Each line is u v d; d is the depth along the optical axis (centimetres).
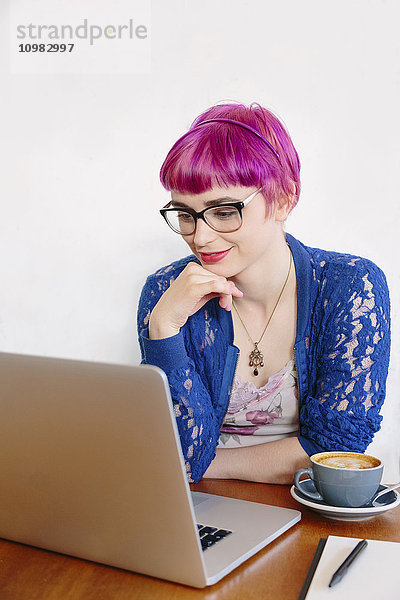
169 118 232
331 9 217
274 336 154
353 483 103
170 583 85
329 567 85
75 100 238
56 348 247
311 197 224
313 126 221
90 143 238
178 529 81
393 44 214
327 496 106
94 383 78
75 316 245
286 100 223
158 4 229
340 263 152
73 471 85
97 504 86
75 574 88
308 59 220
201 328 154
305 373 151
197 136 128
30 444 87
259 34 222
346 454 112
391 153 218
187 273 136
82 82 236
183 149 127
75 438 83
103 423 80
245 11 222
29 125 242
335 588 80
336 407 137
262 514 105
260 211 131
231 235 131
